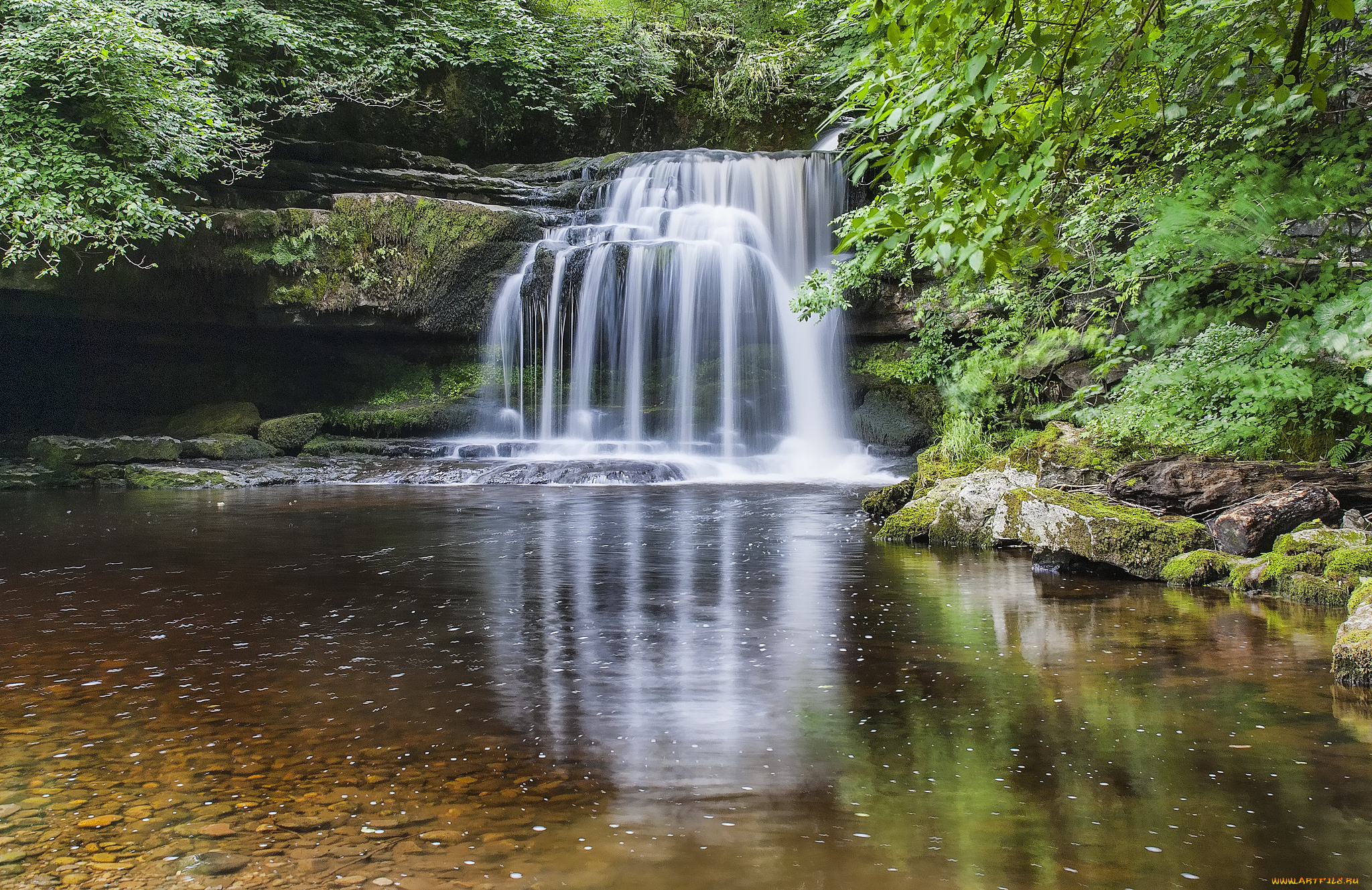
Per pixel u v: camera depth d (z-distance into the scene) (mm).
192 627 5879
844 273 13609
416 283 20562
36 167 16031
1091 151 5297
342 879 2635
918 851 2791
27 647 5375
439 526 11094
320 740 3801
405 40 24266
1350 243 7902
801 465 19578
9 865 2729
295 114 22359
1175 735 3783
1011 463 10016
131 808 3139
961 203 4223
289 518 11867
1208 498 7996
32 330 19578
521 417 21328
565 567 8172
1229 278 9367
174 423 20516
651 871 2676
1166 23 6211
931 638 5488
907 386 20094
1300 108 7863
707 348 21016
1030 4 4680
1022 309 13156
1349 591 6199
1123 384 9641
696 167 22656
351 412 20969
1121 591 6906
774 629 5766
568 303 20797
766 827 2967
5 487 16297
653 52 26688
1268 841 2838
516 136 26531
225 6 20094
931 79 4336
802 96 27281
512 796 3230
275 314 20000
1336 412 9211
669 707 4227
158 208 16422
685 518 11812
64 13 15945
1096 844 2828
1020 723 3955
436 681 4656
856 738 3793
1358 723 3914
